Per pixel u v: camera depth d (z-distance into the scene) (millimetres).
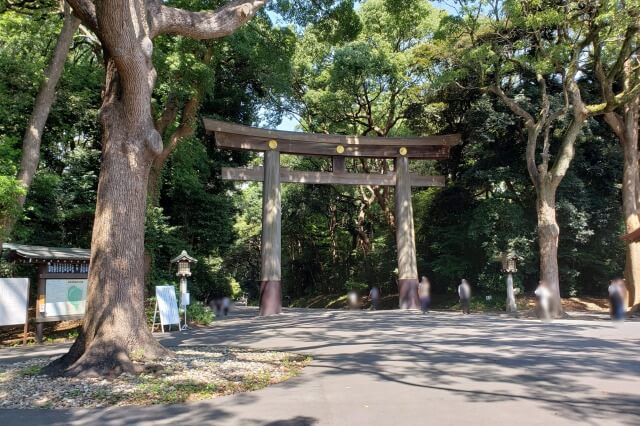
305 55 32156
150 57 9883
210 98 25766
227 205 28141
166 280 22828
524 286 29844
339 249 45156
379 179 26734
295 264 48594
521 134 27688
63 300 15570
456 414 6102
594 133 28094
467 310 23781
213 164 27500
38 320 14977
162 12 10266
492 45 23578
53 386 7703
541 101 26250
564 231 27547
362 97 32781
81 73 21156
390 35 31766
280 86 25188
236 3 11281
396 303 34219
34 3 16781
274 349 11898
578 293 30438
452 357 10367
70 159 21578
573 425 5625
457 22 22594
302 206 42344
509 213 27094
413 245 26781
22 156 15398
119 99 9711
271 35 22000
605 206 28219
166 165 24156
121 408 6562
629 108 24562
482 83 24156
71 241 22250
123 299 9125
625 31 21219
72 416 6230
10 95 17078
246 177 24594
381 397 6992
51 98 16109
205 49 18875
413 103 31844
